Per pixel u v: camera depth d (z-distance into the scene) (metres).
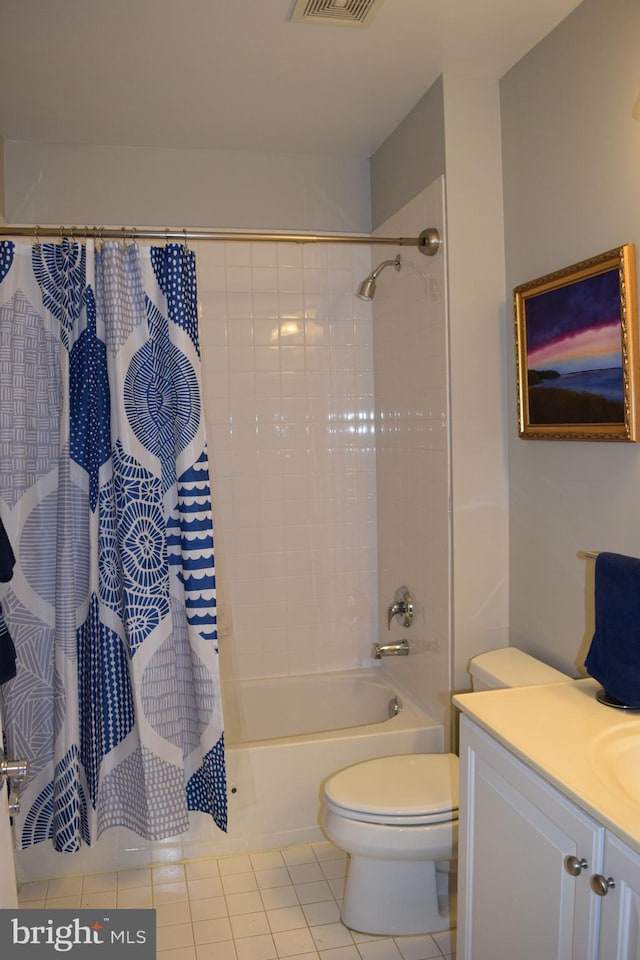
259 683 3.13
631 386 1.83
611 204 1.92
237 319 3.08
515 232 2.38
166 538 2.30
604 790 1.27
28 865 2.45
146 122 2.72
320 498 3.20
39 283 2.25
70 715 2.21
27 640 2.32
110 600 2.28
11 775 1.29
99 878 2.47
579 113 2.04
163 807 2.27
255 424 3.12
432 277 2.54
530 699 1.72
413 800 2.09
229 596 3.14
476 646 2.52
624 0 1.84
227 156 3.02
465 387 2.46
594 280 1.96
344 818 2.10
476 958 1.69
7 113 2.61
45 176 2.88
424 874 2.19
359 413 3.21
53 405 2.30
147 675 2.23
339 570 3.23
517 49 2.25
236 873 2.49
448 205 2.41
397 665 3.07
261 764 2.58
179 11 1.99
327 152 3.08
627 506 1.91
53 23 2.04
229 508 3.12
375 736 2.62
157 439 2.26
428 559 2.68
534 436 2.27
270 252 3.09
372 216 3.15
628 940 1.18
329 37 2.15
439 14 2.04
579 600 2.13
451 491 2.47
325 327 3.17
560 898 1.34
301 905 2.32
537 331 2.23
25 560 2.30
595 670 1.72
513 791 1.51
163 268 2.23
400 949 2.12
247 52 2.23
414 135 2.65
